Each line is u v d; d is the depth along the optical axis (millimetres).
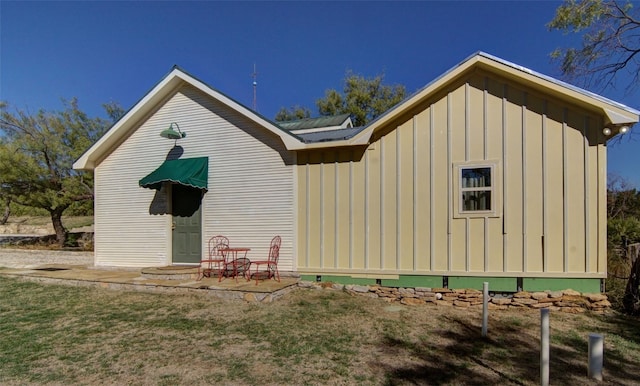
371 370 4203
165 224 10000
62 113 15344
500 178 7262
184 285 7777
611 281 8125
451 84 7590
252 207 9078
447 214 7523
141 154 10375
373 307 7035
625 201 15766
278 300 7297
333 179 8336
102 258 10641
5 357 4559
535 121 7145
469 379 3984
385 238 7887
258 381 3906
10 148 13594
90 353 4680
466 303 7262
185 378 3979
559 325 6023
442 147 7609
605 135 6797
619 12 9672
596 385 3850
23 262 13531
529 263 7090
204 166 9477
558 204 6996
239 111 8977
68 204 14977
